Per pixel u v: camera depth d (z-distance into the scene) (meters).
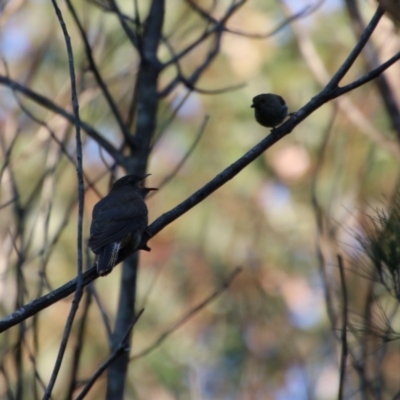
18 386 7.81
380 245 6.29
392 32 10.25
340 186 12.30
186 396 15.92
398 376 14.11
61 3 13.86
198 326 17.05
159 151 18.38
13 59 15.65
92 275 7.70
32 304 7.13
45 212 9.02
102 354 15.33
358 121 10.86
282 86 17.41
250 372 15.28
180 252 17.91
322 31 17.42
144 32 10.12
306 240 17.50
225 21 10.21
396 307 7.01
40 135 10.36
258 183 17.98
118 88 12.91
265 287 17.28
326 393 13.80
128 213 8.46
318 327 16.33
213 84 18.00
